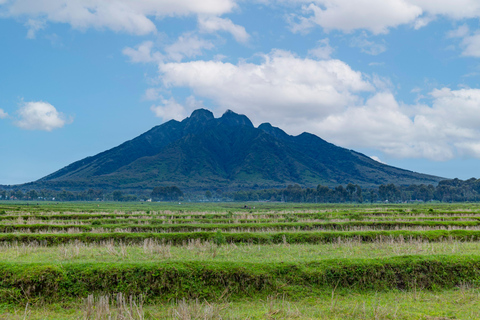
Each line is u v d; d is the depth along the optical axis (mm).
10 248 25141
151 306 14844
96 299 14734
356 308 13883
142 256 21438
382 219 48344
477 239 30828
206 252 23328
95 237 29406
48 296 14977
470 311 13562
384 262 17641
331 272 16891
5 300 14664
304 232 30641
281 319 12875
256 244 28359
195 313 13555
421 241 28828
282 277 16578
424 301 15062
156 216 56750
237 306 14836
